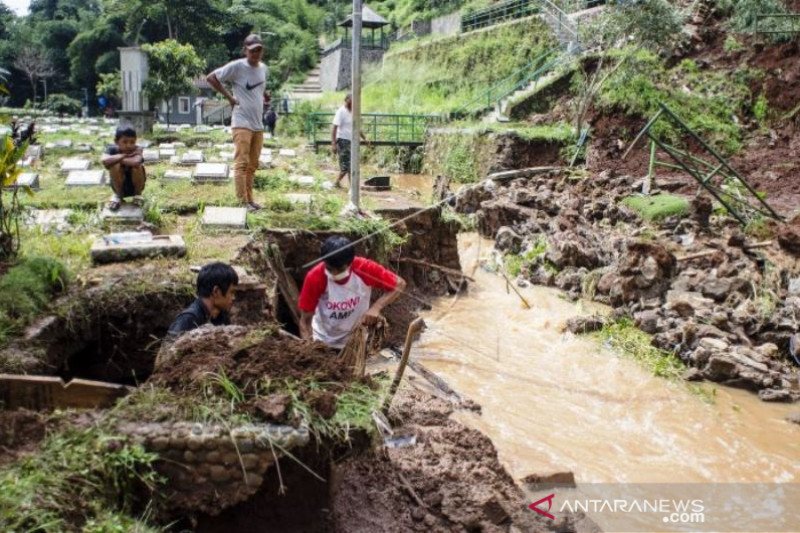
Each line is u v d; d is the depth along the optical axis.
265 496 3.69
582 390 7.18
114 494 3.30
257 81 8.72
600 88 19.27
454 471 4.61
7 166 6.06
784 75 18.64
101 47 49.78
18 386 3.77
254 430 3.40
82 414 3.72
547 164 18.52
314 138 21.55
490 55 28.39
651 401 7.00
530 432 6.13
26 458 3.37
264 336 4.08
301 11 56.66
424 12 41.34
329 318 5.05
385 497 4.25
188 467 3.40
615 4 18.75
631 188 14.05
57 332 5.33
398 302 9.20
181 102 36.78
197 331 4.12
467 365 7.64
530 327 9.05
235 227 7.98
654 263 9.60
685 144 17.69
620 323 9.05
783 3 20.38
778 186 15.09
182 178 11.19
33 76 48.91
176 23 47.69
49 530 2.96
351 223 8.48
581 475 5.44
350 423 3.60
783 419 6.75
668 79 19.58
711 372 7.60
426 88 30.78
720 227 11.84
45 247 6.82
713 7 21.20
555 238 11.69
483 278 11.20
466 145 20.56
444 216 10.33
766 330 8.53
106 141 16.92
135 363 5.93
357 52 8.75
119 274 6.17
